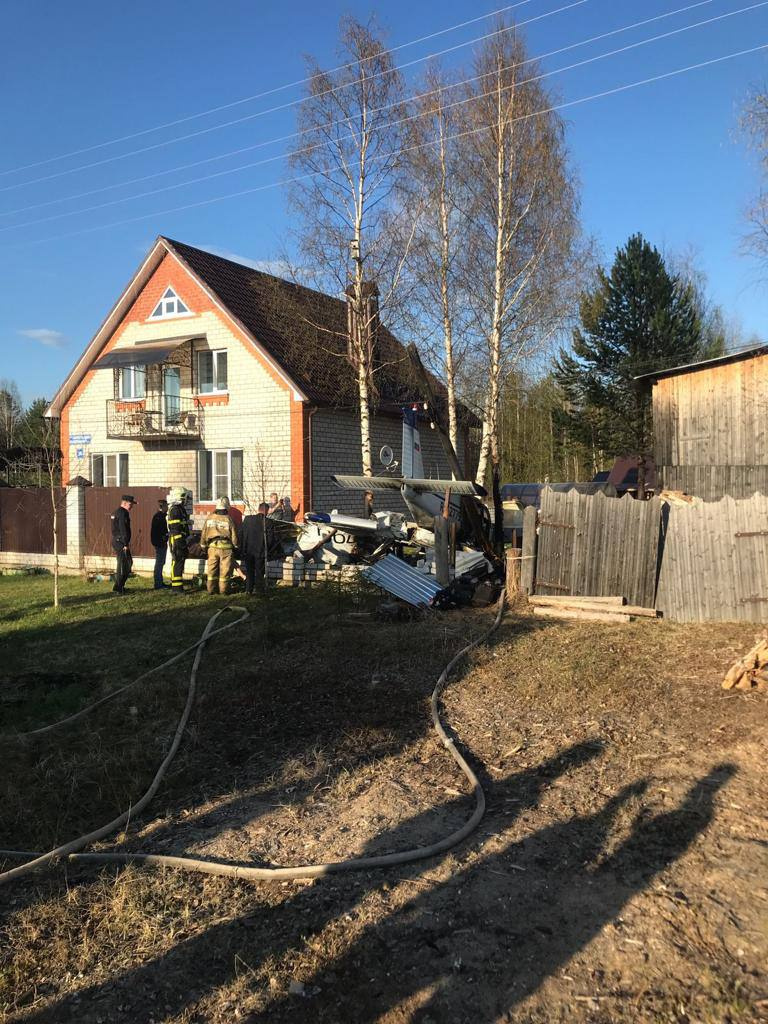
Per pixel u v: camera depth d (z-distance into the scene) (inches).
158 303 892.6
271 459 817.5
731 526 376.2
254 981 114.3
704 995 105.3
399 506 950.4
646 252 1272.1
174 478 894.4
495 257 777.6
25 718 250.8
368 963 116.9
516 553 441.1
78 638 375.2
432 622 383.2
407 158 733.3
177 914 133.6
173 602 476.4
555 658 298.2
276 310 779.4
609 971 111.7
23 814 176.9
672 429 544.4
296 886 140.8
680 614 387.2
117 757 209.3
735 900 127.2
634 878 136.4
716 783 174.4
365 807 173.3
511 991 108.7
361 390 741.3
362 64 710.5
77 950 124.7
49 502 712.4
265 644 342.0
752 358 506.0
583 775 185.8
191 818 172.7
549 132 770.8
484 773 191.5
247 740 222.5
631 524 401.7
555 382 1412.4
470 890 135.8
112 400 938.7
